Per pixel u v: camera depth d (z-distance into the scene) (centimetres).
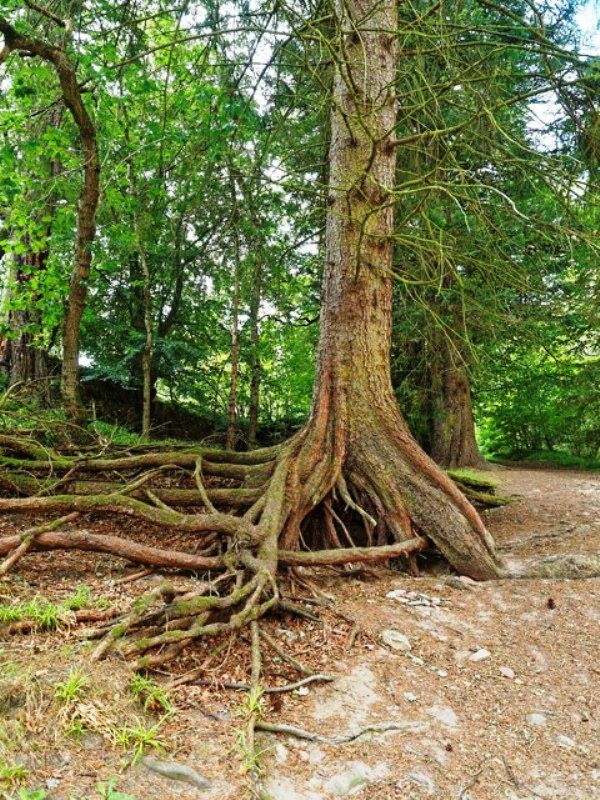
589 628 385
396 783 237
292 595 403
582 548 534
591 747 275
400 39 584
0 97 709
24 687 229
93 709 228
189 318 1543
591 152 537
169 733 236
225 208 981
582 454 1673
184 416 1577
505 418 1772
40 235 782
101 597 364
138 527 537
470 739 273
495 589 448
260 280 1198
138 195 816
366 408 531
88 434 678
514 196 755
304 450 521
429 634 371
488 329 779
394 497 505
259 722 257
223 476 552
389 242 549
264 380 1562
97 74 589
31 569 405
